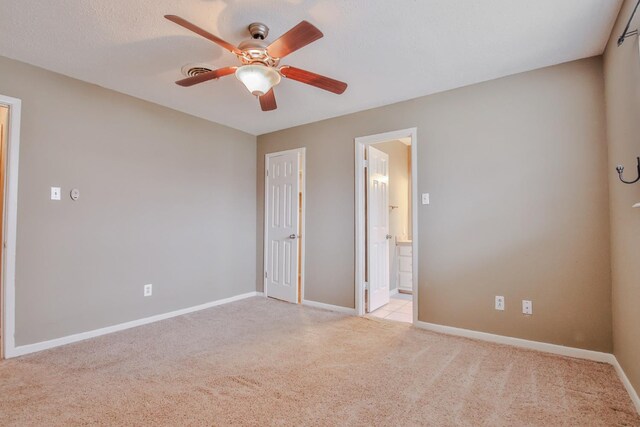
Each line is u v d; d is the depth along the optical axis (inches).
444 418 66.1
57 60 97.6
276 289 167.8
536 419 65.7
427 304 120.7
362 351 100.3
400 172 198.1
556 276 98.5
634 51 65.9
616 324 86.4
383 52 92.7
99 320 114.3
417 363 91.5
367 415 67.1
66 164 107.1
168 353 98.5
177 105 134.3
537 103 102.2
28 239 98.7
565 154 97.8
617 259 84.2
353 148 142.2
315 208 153.7
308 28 65.4
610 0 71.2
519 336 103.8
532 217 102.4
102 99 116.2
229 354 97.9
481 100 111.6
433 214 119.9
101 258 115.3
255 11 74.7
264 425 63.8
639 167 63.1
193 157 146.3
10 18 76.8
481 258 110.6
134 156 125.1
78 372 85.7
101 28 81.3
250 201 175.2
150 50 92.0
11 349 95.0
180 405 70.6
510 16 76.7
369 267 144.2
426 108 122.7
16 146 96.7
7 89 95.3
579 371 86.0
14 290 95.7
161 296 133.0
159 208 133.1
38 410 68.3
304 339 110.5
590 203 94.1
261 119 152.2
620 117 78.0
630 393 73.7
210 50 91.9
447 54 93.8
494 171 108.7
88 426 63.1
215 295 154.9
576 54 94.0
